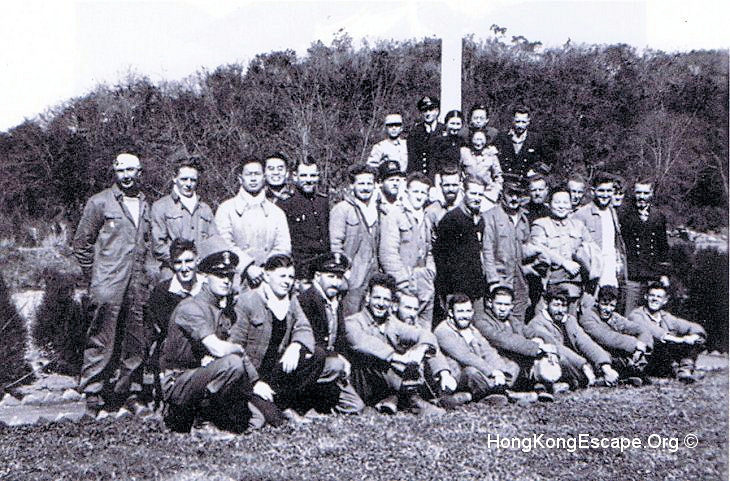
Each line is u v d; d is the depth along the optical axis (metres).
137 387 7.41
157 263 7.49
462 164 9.27
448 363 7.96
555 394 8.47
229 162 9.77
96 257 7.32
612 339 8.93
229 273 6.98
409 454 6.57
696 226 10.84
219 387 6.79
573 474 6.40
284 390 7.28
